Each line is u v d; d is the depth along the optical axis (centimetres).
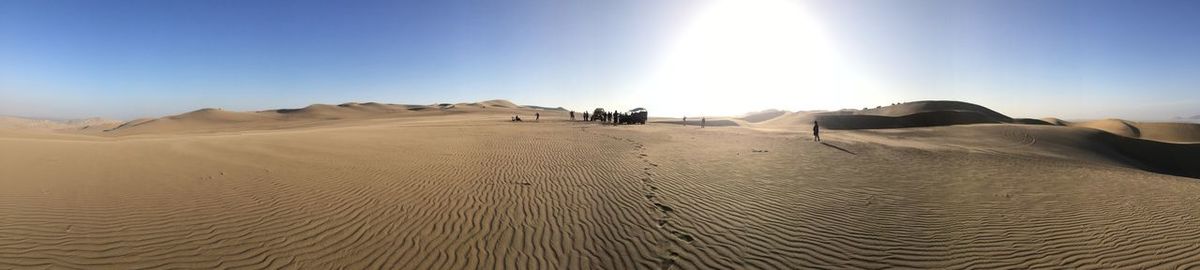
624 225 880
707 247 774
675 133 3541
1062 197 1168
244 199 956
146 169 1180
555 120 6894
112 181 1044
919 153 2236
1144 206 1078
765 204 1053
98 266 624
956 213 992
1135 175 1731
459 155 1795
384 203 978
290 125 7469
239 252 690
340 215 882
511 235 809
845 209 1016
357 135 2392
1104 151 3725
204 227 782
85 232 732
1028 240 817
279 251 702
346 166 1391
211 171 1204
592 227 864
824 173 1495
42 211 812
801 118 8088
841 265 706
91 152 1342
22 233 711
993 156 2286
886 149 2414
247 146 1648
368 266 668
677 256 735
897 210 1011
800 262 716
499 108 15362
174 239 725
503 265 688
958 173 1549
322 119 9894
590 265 697
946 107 8688
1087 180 1458
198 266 639
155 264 639
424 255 712
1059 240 818
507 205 1002
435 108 14000
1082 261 727
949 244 795
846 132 4650
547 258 716
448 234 805
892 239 818
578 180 1303
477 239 786
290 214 873
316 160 1466
